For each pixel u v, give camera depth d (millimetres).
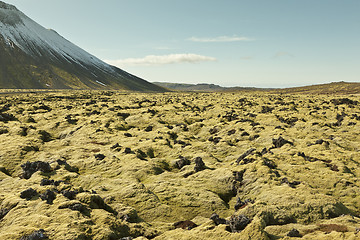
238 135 105312
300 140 90562
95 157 79812
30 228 34469
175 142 99062
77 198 45250
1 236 32938
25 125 121875
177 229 39375
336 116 129875
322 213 42219
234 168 66875
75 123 133375
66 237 32531
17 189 52219
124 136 109000
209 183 62719
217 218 39688
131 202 52312
